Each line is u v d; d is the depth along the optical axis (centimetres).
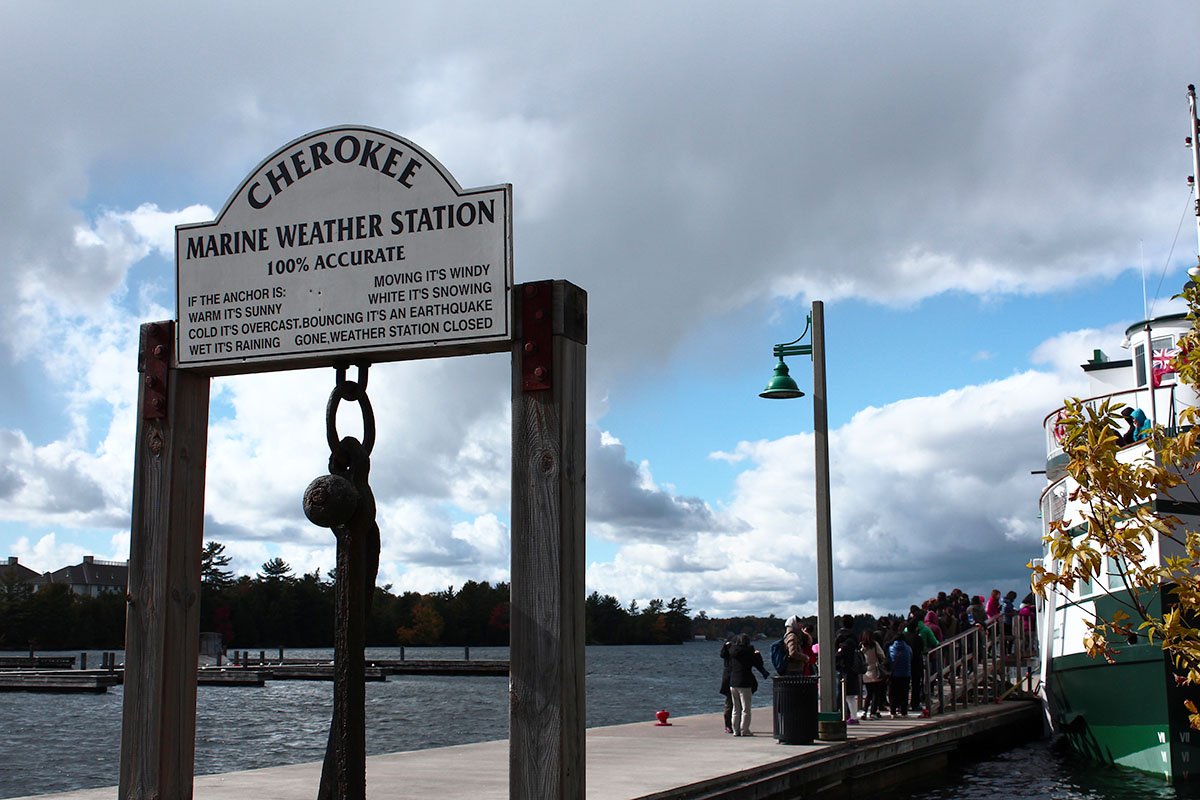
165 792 575
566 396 512
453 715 4012
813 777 1279
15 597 14500
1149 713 1571
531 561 505
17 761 2583
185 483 595
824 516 1470
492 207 533
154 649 581
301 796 952
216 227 578
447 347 534
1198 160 1273
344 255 554
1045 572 684
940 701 2009
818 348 1493
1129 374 2162
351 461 498
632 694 5997
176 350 584
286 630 16688
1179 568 663
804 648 1584
